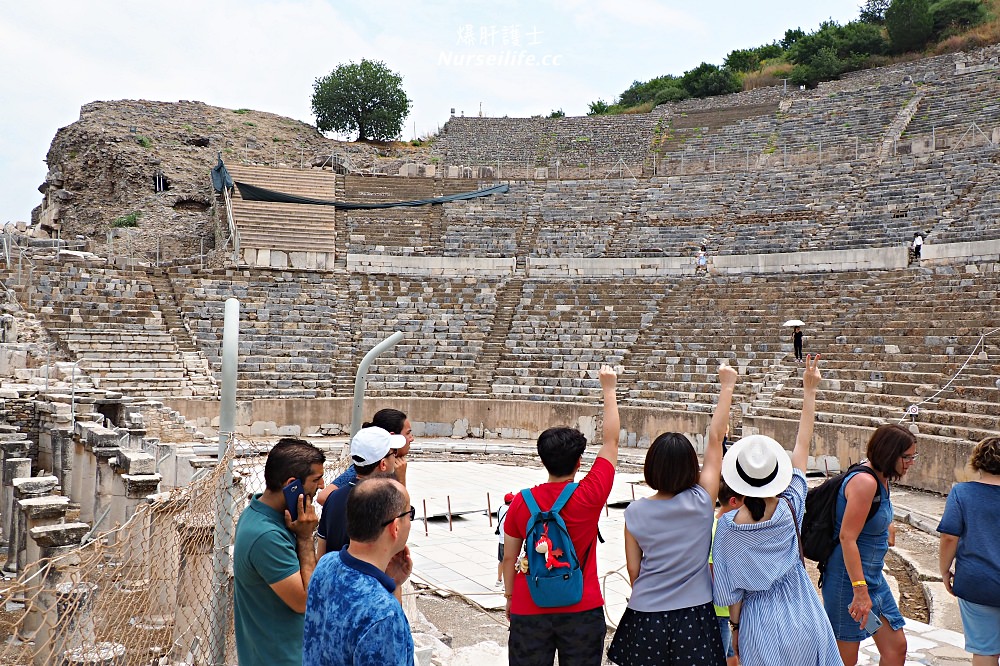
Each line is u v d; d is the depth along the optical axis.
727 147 46.72
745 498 4.84
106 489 11.30
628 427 24.75
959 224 29.09
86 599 5.38
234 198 39.12
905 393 20.38
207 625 5.87
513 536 4.75
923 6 56.59
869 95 46.31
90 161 45.53
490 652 7.41
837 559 5.57
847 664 5.58
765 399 23.66
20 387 17.95
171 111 52.28
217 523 5.31
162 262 36.53
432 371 28.94
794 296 28.08
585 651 4.57
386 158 54.38
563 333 30.06
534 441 25.67
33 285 26.55
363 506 3.41
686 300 30.17
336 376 27.88
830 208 34.53
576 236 37.59
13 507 10.23
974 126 36.62
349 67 61.12
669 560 4.65
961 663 7.38
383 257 35.47
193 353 26.80
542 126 55.94
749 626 4.68
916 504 15.84
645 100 70.00
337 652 3.25
